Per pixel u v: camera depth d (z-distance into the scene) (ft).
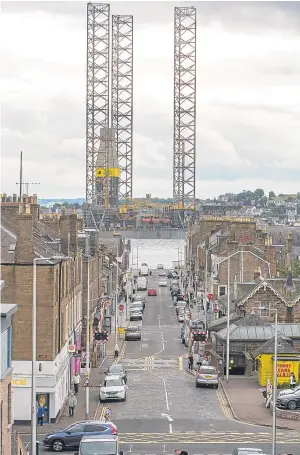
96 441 194.59
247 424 269.85
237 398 314.76
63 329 302.25
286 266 590.96
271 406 294.66
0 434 148.56
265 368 339.98
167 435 251.19
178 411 290.97
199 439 245.86
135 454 225.15
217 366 370.32
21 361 271.28
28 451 216.74
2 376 150.71
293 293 422.00
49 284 273.54
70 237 369.71
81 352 382.42
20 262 272.92
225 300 477.77
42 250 298.15
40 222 381.19
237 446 236.22
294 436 252.21
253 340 372.17
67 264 318.86
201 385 339.36
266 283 414.62
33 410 186.29
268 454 222.07
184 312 572.10
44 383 271.69
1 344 149.59
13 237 302.45
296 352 342.03
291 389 302.25
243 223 582.35
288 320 414.00
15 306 161.27
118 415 282.97
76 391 322.14
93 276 458.91
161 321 578.66
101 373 370.94
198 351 416.26
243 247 526.16
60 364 289.94
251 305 414.82
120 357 422.82
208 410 293.23
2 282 147.43
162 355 429.79
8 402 160.86
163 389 335.88
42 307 273.33
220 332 385.91
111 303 587.68
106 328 512.22
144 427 263.08
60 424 269.03
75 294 356.38
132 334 484.74
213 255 566.77
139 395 321.73
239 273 523.29
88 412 285.64
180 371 382.01
